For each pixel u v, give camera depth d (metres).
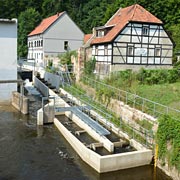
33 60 51.91
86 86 27.02
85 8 80.50
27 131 19.88
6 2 74.25
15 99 26.78
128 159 13.97
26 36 64.62
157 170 14.19
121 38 31.50
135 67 32.44
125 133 17.48
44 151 16.31
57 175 13.45
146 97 20.03
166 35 33.62
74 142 16.61
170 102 18.95
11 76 28.06
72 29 51.94
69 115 22.98
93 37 39.09
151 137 15.28
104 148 16.06
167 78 26.09
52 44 50.78
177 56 37.88
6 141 17.67
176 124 13.41
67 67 33.50
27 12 66.94
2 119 22.73
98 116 20.75
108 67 31.22
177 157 12.89
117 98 20.59
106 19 54.53
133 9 33.41
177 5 48.81
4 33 27.33
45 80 37.03
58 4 76.19
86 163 14.75
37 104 28.02
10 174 13.44
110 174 13.64
